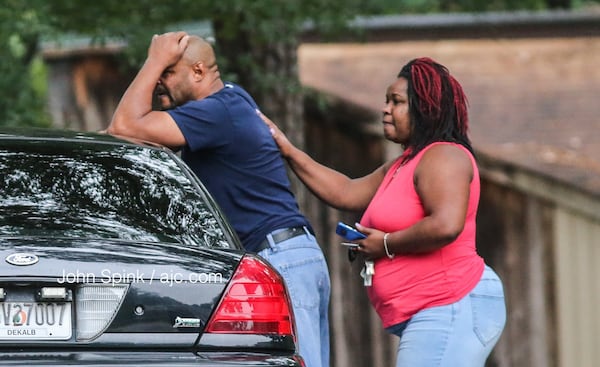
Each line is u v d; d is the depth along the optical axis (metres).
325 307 15.93
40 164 13.28
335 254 33.72
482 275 14.50
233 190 15.42
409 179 14.41
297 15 24.20
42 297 11.80
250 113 15.58
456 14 39.94
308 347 15.31
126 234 12.66
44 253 11.92
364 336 33.41
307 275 15.43
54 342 11.81
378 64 36.09
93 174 13.30
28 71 27.88
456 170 14.12
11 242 11.98
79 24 24.59
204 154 15.40
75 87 41.28
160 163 13.82
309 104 33.12
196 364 12.14
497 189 31.95
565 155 31.30
